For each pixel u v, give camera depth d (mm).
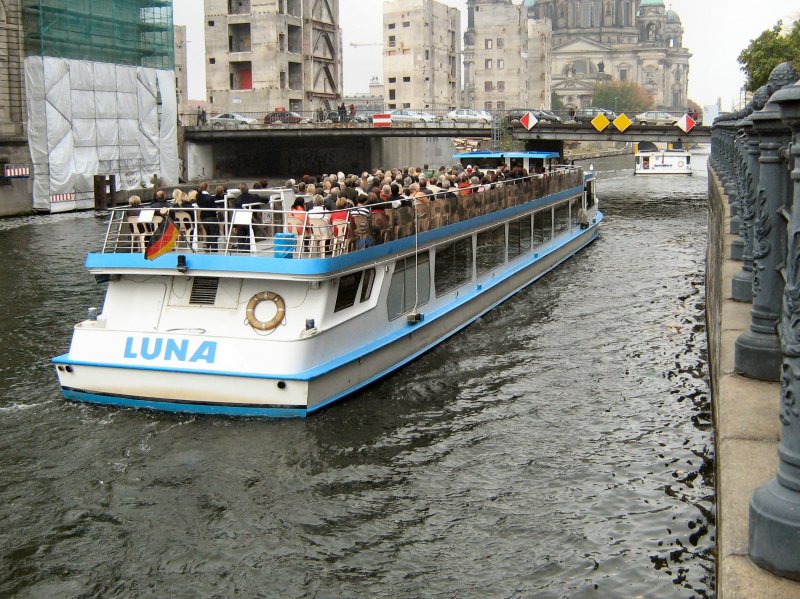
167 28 64625
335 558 10820
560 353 19656
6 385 17109
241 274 15305
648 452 13828
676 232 41656
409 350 18719
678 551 10711
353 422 15148
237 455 13742
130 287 16078
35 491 12586
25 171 51406
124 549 11086
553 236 32031
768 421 7941
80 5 56156
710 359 17484
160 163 64812
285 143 79438
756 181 12242
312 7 101562
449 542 11125
